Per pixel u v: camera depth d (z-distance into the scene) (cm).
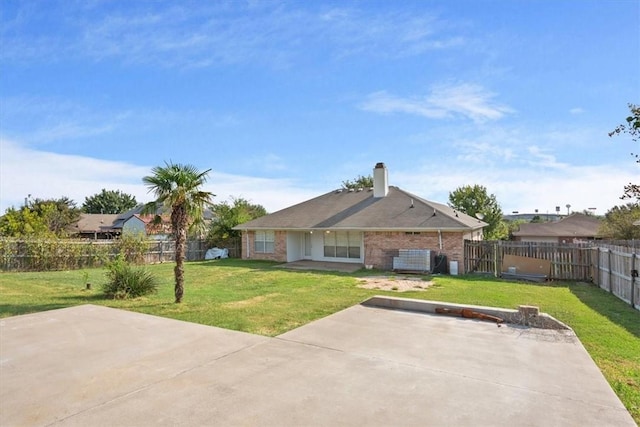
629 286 966
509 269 1520
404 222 1794
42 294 1102
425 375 468
